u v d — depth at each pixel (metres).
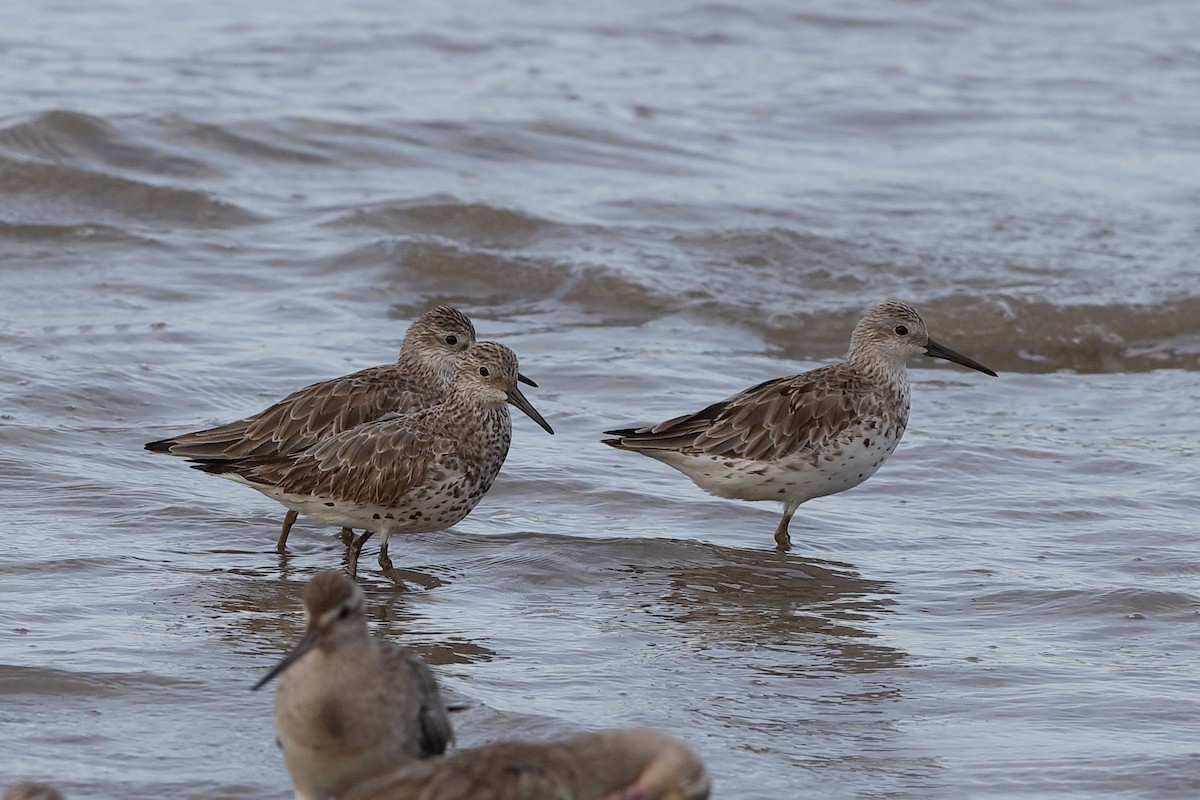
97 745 9.41
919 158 28.83
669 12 38.19
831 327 20.94
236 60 32.28
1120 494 15.32
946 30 38.75
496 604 12.43
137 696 10.13
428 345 14.88
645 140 28.80
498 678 10.74
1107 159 29.11
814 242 23.31
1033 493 15.37
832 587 13.01
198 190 24.11
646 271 22.05
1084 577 13.18
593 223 23.84
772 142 29.39
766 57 35.53
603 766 7.36
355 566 13.02
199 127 26.58
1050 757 9.75
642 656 11.34
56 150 25.31
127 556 12.98
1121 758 9.72
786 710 10.44
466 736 9.64
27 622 11.34
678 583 13.03
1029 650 11.63
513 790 7.01
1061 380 19.70
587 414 17.16
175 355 18.14
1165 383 19.72
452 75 32.34
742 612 12.38
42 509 13.79
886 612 12.44
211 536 13.70
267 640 11.29
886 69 34.88
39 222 22.81
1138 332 21.34
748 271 22.48
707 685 10.81
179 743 9.48
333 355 18.53
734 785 9.23
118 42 33.19
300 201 24.69
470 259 22.06
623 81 32.69
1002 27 39.34
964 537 14.27
